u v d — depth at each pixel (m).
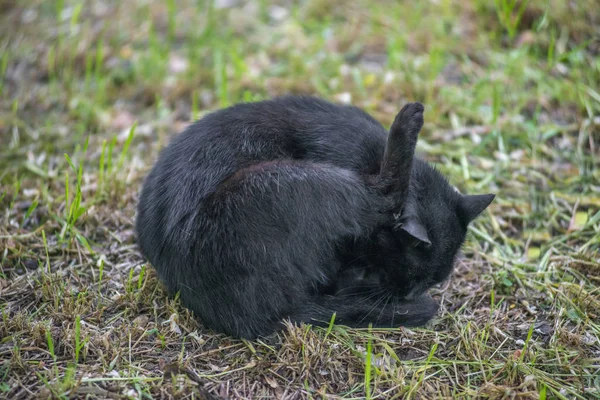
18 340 3.96
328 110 4.81
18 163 5.78
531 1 7.18
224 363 3.90
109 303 4.32
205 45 7.39
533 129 5.95
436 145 5.97
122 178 5.55
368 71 6.93
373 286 4.45
